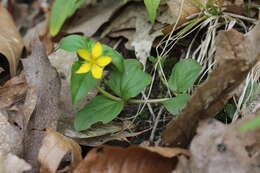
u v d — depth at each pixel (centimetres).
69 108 28
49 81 28
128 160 24
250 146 23
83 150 27
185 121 25
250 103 26
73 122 27
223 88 25
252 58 25
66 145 25
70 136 27
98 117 26
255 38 25
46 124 27
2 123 26
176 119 24
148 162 24
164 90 28
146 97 28
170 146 25
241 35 25
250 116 24
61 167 25
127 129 27
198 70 27
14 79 28
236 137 24
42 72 28
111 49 27
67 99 28
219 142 23
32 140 26
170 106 26
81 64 26
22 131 26
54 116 27
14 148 26
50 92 27
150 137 27
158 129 27
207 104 25
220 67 24
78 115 27
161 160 24
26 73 28
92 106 27
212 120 24
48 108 27
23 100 27
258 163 23
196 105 24
